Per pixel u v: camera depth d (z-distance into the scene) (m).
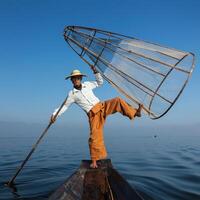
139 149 25.92
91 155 7.96
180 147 28.23
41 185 10.91
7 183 11.20
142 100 7.10
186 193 9.97
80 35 7.55
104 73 7.42
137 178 12.34
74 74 7.77
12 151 22.98
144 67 6.98
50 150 24.27
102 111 7.79
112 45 7.30
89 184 8.00
